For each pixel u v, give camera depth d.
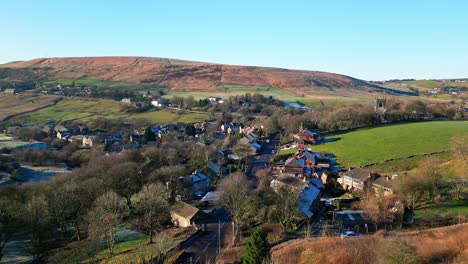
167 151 151.62
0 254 71.50
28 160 164.25
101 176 105.69
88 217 81.00
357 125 199.88
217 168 143.12
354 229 73.75
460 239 53.84
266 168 142.50
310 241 62.84
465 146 108.31
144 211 95.12
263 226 79.94
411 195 83.44
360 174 114.00
